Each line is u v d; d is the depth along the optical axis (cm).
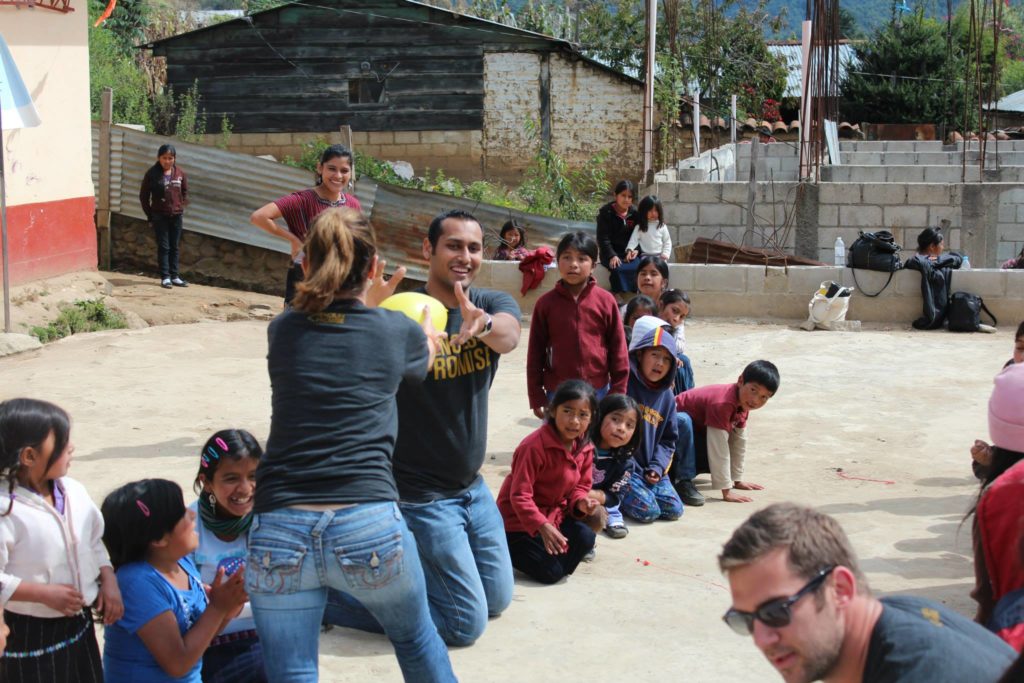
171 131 2630
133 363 1177
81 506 377
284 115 2698
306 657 349
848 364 1205
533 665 493
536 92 2681
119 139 1725
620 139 2695
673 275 1449
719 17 3177
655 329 712
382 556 345
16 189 1357
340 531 340
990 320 1392
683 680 478
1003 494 329
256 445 425
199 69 2694
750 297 1441
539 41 2656
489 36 2656
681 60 2930
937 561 631
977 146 2706
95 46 2647
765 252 1684
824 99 2169
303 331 354
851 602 231
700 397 763
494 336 450
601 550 660
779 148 2570
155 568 390
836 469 838
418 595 365
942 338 1341
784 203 1817
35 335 1273
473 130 2692
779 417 999
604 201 2527
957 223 1770
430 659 378
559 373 724
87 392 1034
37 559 361
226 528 428
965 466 846
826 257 1808
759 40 3269
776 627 228
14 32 1348
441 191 2297
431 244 493
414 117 2695
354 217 362
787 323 1426
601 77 2673
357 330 355
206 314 1520
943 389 1098
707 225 1834
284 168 1753
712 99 3109
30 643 367
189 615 394
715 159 2300
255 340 1360
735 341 1314
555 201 2322
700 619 549
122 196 1736
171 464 797
